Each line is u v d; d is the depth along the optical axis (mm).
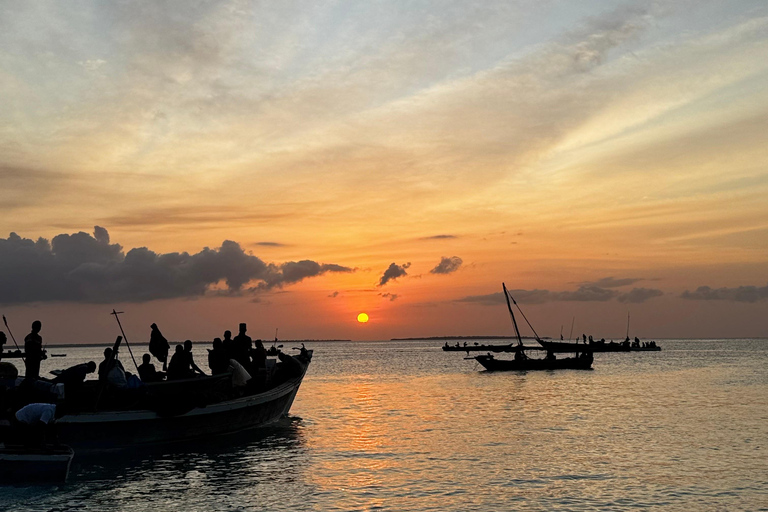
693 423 31016
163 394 21859
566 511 15797
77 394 20906
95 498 16984
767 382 59688
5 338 19922
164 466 20875
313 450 23781
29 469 17125
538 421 32188
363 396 48594
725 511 15797
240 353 26250
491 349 151625
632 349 164500
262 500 16797
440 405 40969
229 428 24422
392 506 16234
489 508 16062
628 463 21234
